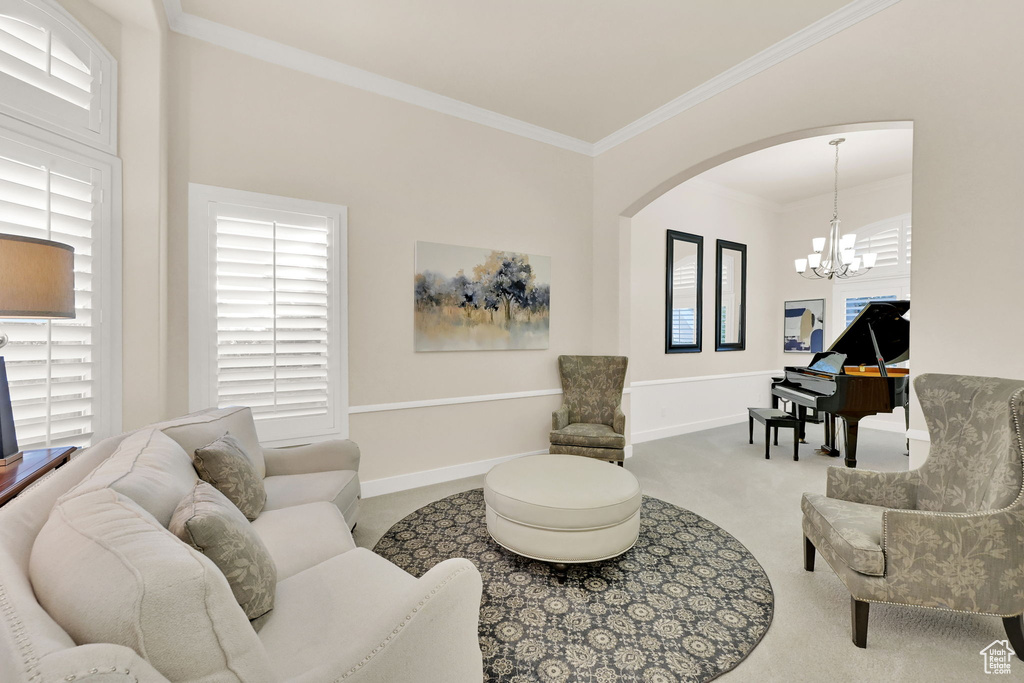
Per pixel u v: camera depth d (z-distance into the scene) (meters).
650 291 5.10
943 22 2.23
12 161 1.80
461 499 3.19
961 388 1.93
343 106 3.11
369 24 2.66
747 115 3.08
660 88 3.38
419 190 3.43
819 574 2.22
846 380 3.90
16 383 1.85
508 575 2.20
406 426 3.41
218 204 2.68
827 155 4.66
